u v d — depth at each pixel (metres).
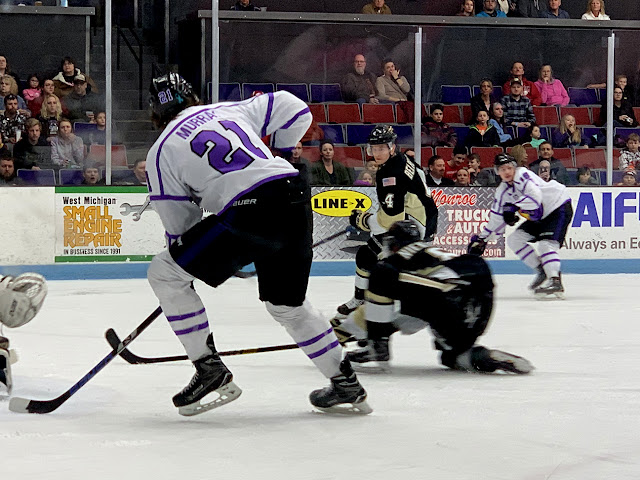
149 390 6.80
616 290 14.68
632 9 24.06
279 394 6.63
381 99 19.23
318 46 19.14
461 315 7.36
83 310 11.95
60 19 17.88
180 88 5.78
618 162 19.72
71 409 6.11
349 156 18.75
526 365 7.45
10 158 17.12
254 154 5.63
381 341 7.45
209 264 5.56
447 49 19.59
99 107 17.62
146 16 20.41
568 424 5.64
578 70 19.86
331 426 5.57
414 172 9.02
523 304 12.80
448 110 19.64
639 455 4.89
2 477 4.46
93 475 4.50
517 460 4.79
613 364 7.99
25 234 16.25
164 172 5.61
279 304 5.75
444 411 6.02
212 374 5.70
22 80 17.47
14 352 6.65
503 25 19.64
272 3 22.30
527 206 13.22
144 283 15.64
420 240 7.43
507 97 19.52
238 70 19.05
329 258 17.58
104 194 16.61
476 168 19.17
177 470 4.59
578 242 18.06
